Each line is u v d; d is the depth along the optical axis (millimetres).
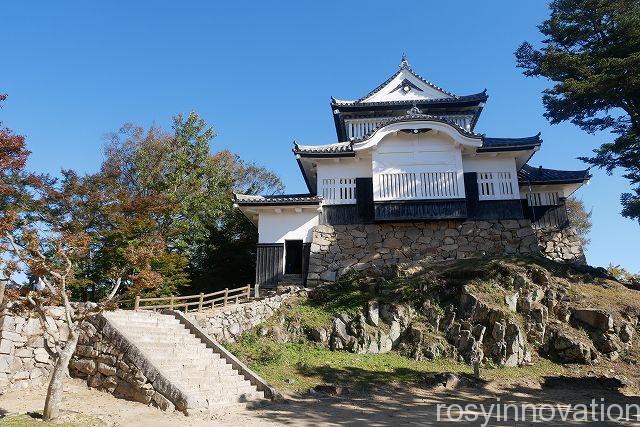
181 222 24984
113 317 13531
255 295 20688
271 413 10391
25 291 10188
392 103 25531
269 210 22094
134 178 29266
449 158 21656
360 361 15000
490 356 15367
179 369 11953
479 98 25156
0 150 16297
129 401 10992
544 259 19656
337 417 10203
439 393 12734
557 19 22766
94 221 21016
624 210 21406
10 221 9992
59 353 9562
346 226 21828
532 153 22047
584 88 20328
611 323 16125
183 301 22875
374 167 21812
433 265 19891
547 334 16172
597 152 22422
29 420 8859
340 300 18375
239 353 14672
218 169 29641
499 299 16844
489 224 21422
